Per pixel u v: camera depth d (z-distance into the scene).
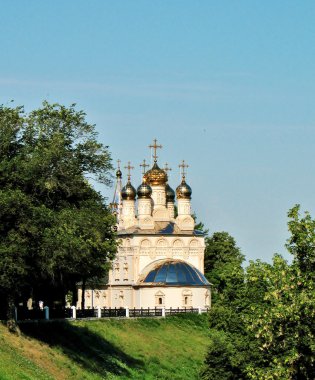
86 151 99.06
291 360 66.06
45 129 96.94
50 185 93.56
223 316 99.25
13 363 83.94
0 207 87.19
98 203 107.44
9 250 86.19
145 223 179.38
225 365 96.06
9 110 95.62
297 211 69.56
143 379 106.38
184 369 119.50
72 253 90.81
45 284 115.38
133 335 127.81
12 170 92.56
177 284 171.00
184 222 182.88
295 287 67.75
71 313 122.62
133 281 175.88
